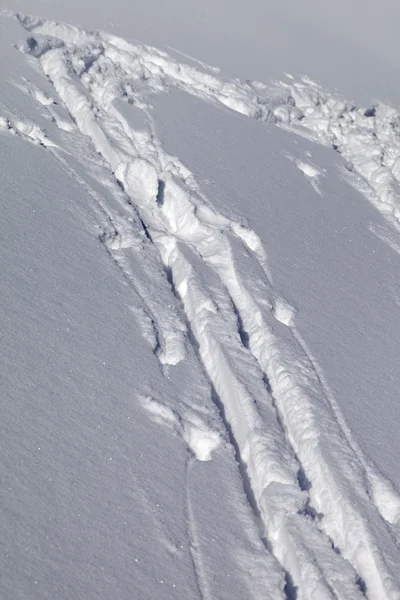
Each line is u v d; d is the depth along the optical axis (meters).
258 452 5.07
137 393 5.17
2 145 7.55
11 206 6.55
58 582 3.72
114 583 3.85
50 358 5.09
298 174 9.88
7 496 4.02
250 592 4.13
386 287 7.87
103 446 4.62
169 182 8.26
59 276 5.96
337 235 8.61
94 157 8.28
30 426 4.50
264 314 6.52
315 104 12.68
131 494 4.40
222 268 7.16
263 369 6.08
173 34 13.41
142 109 9.97
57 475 4.28
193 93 11.31
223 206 8.11
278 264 7.45
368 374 6.30
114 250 6.81
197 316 6.36
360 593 4.26
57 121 8.84
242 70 12.82
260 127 11.03
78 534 4.01
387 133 12.69
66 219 6.78
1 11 11.27
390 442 5.60
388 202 10.28
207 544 4.31
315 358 6.23
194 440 5.14
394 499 5.06
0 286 5.50
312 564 4.32
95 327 5.60
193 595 3.98
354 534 4.66
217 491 4.71
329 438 5.35
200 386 5.57
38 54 10.87
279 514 4.65
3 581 3.60
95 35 11.97
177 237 7.62
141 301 6.20
